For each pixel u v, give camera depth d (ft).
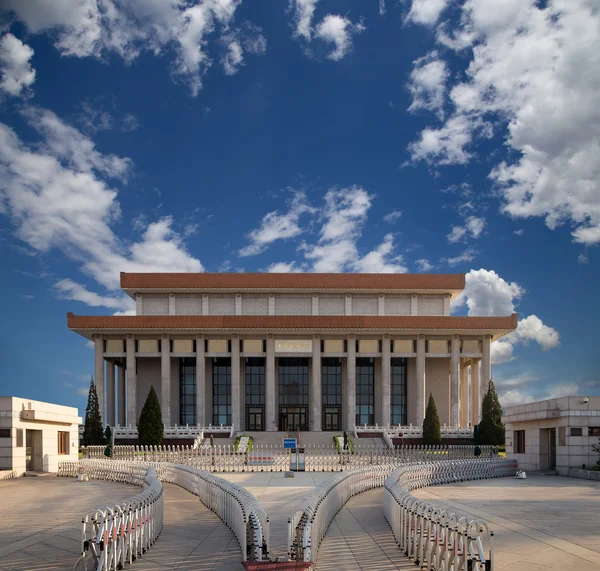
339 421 281.74
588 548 50.06
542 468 133.80
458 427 254.88
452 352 264.52
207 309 281.95
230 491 61.41
